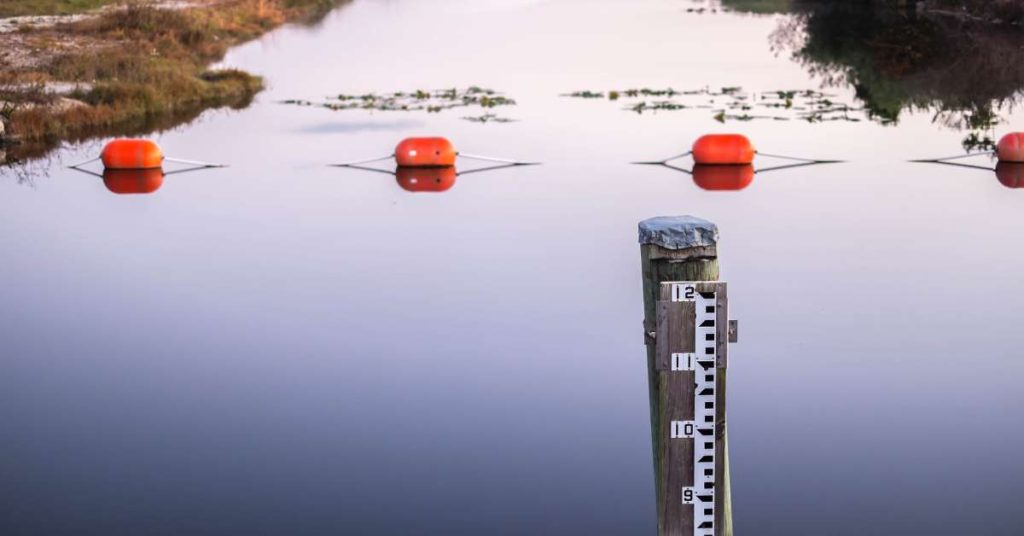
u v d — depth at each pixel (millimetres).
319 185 17469
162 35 32938
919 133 20469
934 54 30562
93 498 7535
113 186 17609
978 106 23141
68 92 24750
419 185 17281
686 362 4766
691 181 17031
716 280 4758
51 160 19719
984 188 16281
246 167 18922
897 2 40625
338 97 26172
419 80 28812
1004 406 8648
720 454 4852
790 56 31344
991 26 35562
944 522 6961
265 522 7156
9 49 29203
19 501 7500
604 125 21781
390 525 7090
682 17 41688
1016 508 7125
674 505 4918
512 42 36438
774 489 7426
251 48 36250
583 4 47531
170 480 7793
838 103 23766
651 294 4812
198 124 23266
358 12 47156
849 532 6863
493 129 21734
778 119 22062
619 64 30750
